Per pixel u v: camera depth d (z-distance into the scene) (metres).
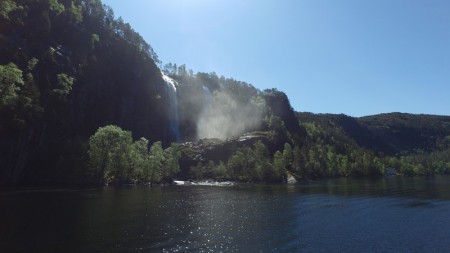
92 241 52.72
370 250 53.00
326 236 60.72
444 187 154.25
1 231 56.06
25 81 134.62
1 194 99.44
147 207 84.06
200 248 51.78
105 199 95.12
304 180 199.75
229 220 72.12
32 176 139.62
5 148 123.12
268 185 161.38
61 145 148.12
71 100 174.12
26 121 128.38
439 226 69.69
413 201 104.88
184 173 180.88
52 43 175.25
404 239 59.41
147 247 51.19
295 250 52.25
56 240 52.28
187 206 88.06
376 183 179.62
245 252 50.62
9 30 152.25
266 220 73.12
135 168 148.12
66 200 90.75
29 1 174.75
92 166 135.50
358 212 84.50
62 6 192.38
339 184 171.25
